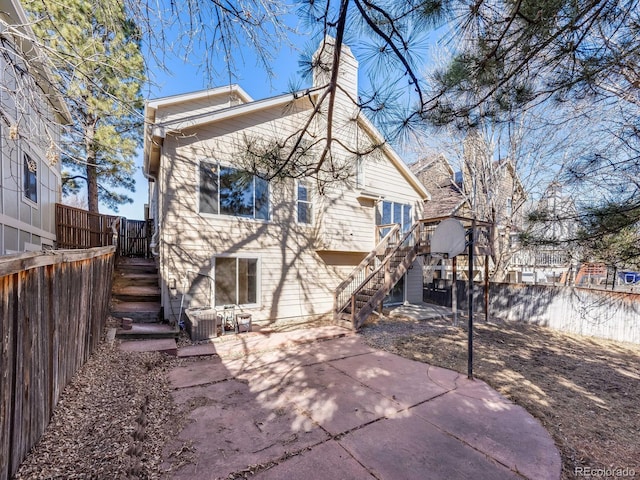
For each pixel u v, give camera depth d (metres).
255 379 4.21
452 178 14.49
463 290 10.82
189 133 6.73
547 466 2.50
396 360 5.20
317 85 3.00
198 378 4.18
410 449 2.69
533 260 13.02
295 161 3.59
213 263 7.02
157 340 5.52
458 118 2.75
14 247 5.77
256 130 7.59
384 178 10.41
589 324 7.67
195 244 6.81
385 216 10.41
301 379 4.25
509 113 2.69
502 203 11.90
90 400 3.07
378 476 2.34
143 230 12.26
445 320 8.95
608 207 3.37
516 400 3.75
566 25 1.99
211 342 5.83
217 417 3.16
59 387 2.87
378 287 8.55
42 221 7.50
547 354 5.90
